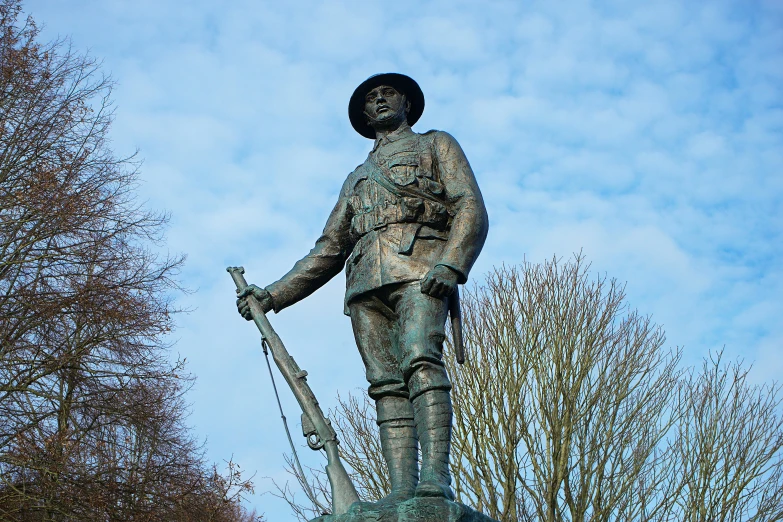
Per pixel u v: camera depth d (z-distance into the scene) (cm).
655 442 1410
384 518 438
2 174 1325
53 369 1230
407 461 501
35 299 1238
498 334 1457
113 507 1219
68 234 1297
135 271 1338
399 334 500
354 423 1436
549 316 1473
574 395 1412
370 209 527
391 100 570
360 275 520
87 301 1253
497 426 1391
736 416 1424
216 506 1341
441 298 501
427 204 520
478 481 1358
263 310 539
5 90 1347
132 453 1355
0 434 1201
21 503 1158
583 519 1352
